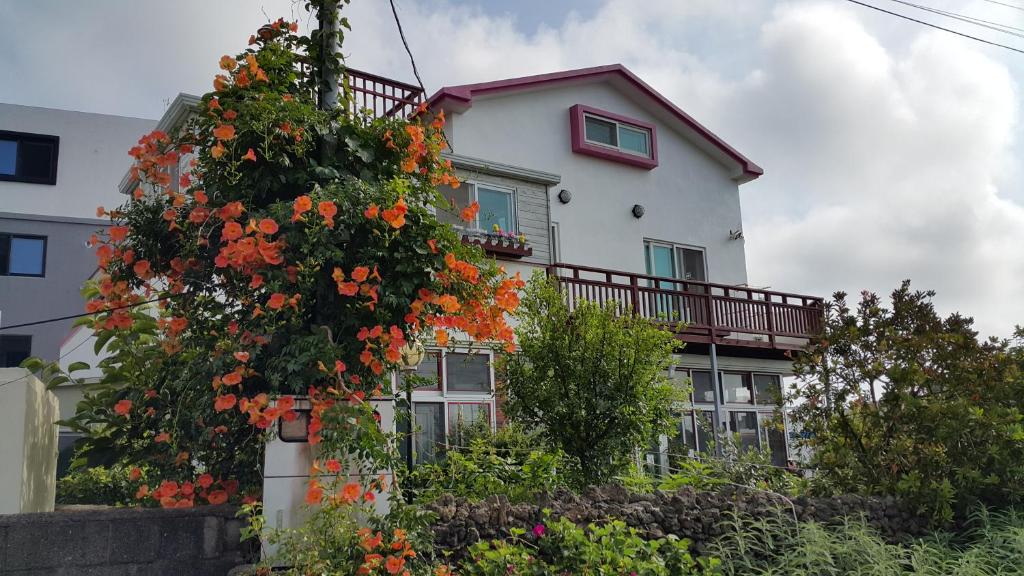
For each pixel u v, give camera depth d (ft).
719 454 42.73
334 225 16.63
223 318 17.21
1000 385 27.73
